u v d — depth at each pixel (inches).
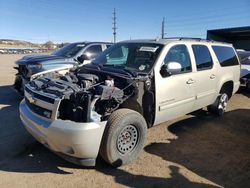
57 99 146.7
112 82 168.7
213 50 248.1
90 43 366.3
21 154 176.2
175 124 246.4
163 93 185.9
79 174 154.6
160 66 185.8
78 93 150.1
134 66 192.7
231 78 270.8
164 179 152.9
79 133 139.8
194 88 215.6
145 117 181.8
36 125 153.3
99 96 153.4
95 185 144.6
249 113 291.7
